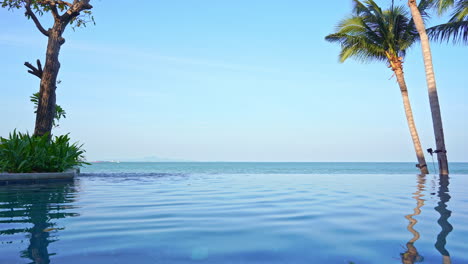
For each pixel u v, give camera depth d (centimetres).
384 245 209
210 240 221
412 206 392
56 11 984
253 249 199
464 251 194
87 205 387
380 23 1642
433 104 1316
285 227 266
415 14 1365
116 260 174
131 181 833
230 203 415
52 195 493
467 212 344
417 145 1588
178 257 181
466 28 1359
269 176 1253
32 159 793
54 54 980
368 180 950
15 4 963
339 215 326
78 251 190
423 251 195
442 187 682
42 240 215
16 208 360
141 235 233
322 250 198
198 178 1038
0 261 170
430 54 1332
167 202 421
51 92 973
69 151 916
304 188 650
